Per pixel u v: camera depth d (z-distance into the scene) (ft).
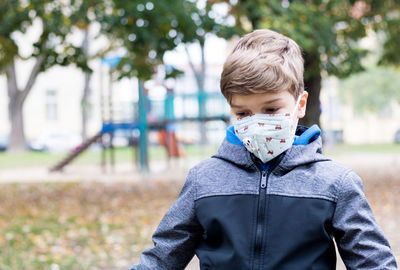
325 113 115.65
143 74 29.17
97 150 99.76
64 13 29.78
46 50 30.71
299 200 4.96
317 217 4.88
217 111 55.67
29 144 104.06
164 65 29.91
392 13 35.37
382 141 118.62
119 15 27.53
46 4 28.78
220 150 5.52
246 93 4.90
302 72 5.25
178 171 54.75
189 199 5.44
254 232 5.01
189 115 56.29
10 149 88.33
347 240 4.89
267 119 4.92
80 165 65.51
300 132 5.66
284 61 5.01
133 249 19.75
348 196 4.93
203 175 5.43
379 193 31.48
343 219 4.89
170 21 27.12
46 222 25.85
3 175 53.88
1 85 111.04
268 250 4.94
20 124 88.99
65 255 18.90
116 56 56.54
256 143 4.99
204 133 92.17
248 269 4.95
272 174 5.16
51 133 106.93
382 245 4.85
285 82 4.90
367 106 101.50
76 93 115.65
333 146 94.32
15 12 28.07
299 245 4.87
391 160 59.11
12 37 31.14
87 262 17.83
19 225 24.93
